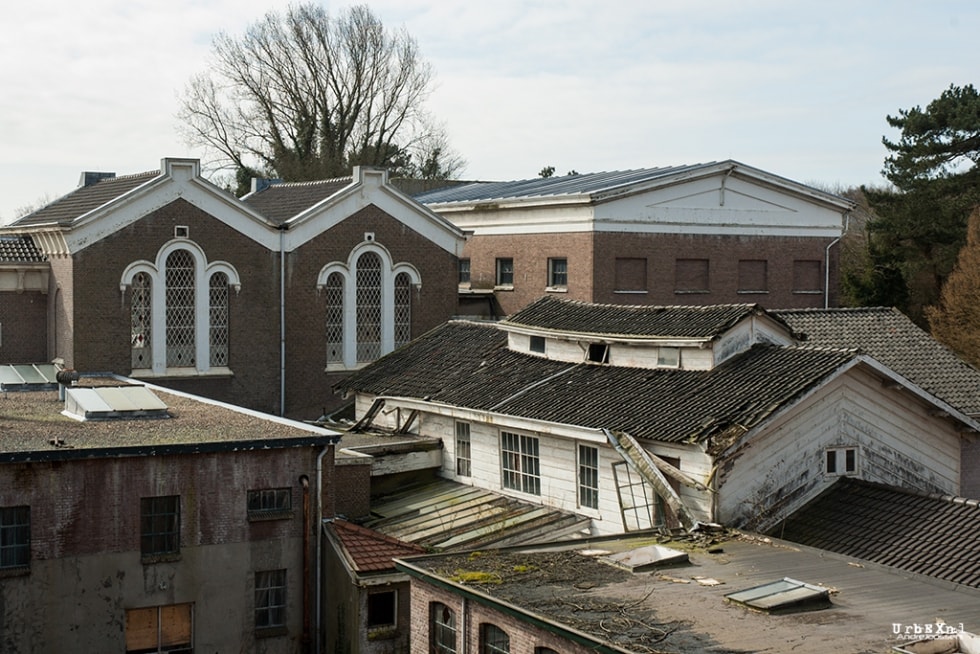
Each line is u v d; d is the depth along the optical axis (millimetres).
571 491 28062
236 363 41062
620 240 48594
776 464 25094
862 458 26500
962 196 60469
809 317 37812
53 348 39906
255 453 25562
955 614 17172
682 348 28391
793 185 52594
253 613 25656
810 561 20453
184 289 40188
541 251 50688
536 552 21359
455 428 32125
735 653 15461
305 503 25969
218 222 40375
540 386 30703
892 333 37594
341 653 25266
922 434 27516
